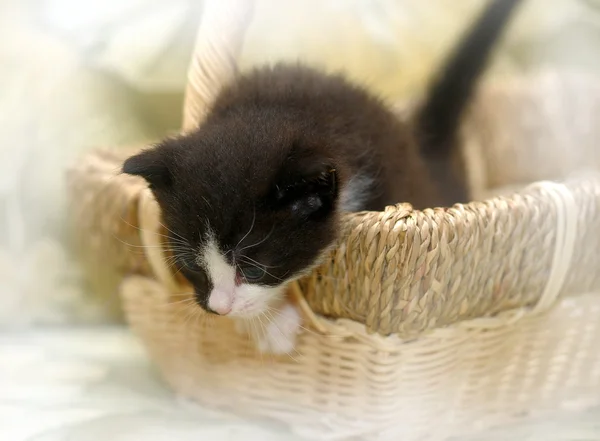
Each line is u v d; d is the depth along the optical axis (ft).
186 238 1.40
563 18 2.08
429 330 1.37
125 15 2.02
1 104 1.98
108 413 1.50
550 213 1.39
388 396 1.40
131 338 1.79
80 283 1.88
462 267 1.35
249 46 2.03
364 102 1.63
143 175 1.41
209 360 1.53
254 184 1.37
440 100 1.91
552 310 1.47
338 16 2.07
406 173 1.62
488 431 1.48
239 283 1.42
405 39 2.10
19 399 1.55
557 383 1.52
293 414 1.47
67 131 2.00
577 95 2.02
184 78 2.07
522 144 2.05
